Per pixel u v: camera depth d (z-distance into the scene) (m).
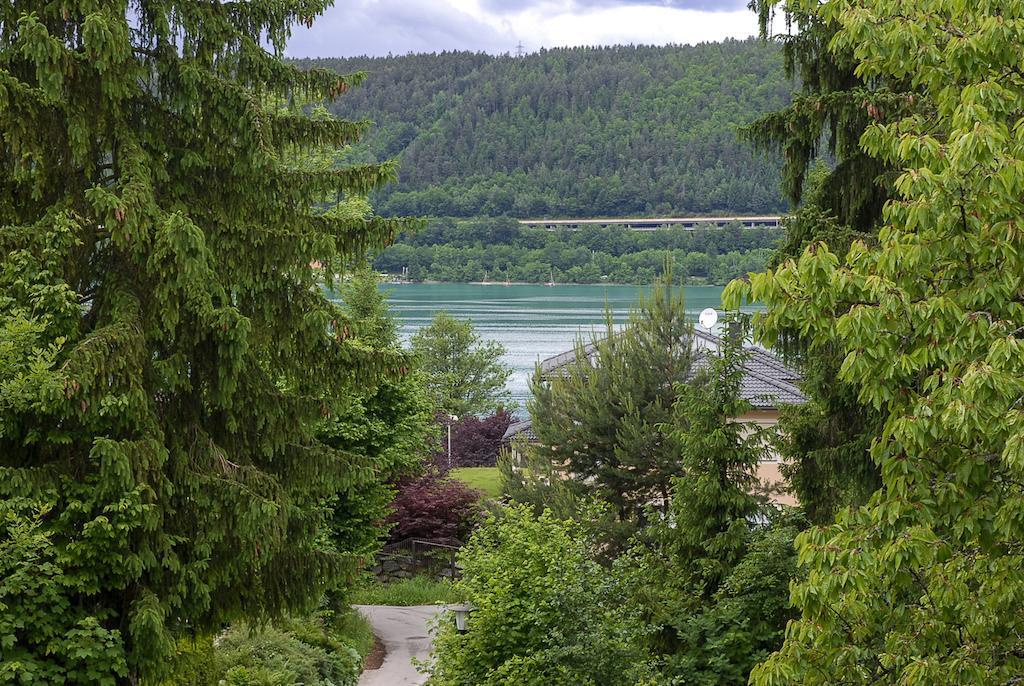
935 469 8.47
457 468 56.28
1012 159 7.73
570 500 28.09
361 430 26.97
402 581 36.34
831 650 8.76
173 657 12.44
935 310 7.87
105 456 10.95
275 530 12.78
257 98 12.89
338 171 13.66
